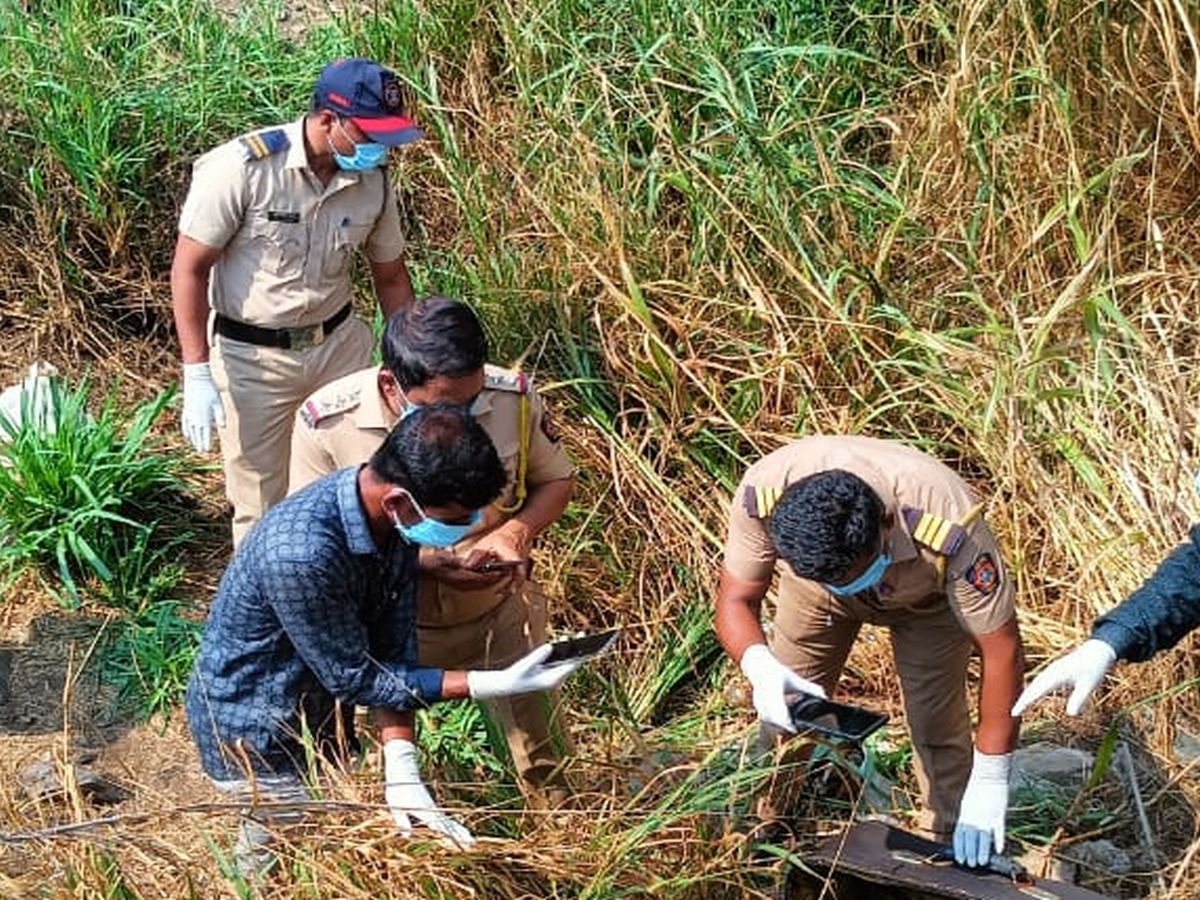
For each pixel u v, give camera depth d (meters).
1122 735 4.56
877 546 3.33
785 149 5.94
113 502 5.12
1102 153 5.87
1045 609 4.90
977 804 3.53
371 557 3.21
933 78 6.10
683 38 6.29
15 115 6.28
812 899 3.69
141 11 6.79
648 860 3.62
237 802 3.47
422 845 3.38
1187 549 3.47
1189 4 5.90
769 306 5.45
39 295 6.16
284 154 4.40
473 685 3.29
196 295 4.43
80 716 4.70
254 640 3.35
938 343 5.28
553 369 5.59
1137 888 4.14
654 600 5.06
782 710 3.46
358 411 3.65
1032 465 5.04
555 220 5.64
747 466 5.24
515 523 3.70
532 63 6.34
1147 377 5.18
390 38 6.59
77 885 3.49
